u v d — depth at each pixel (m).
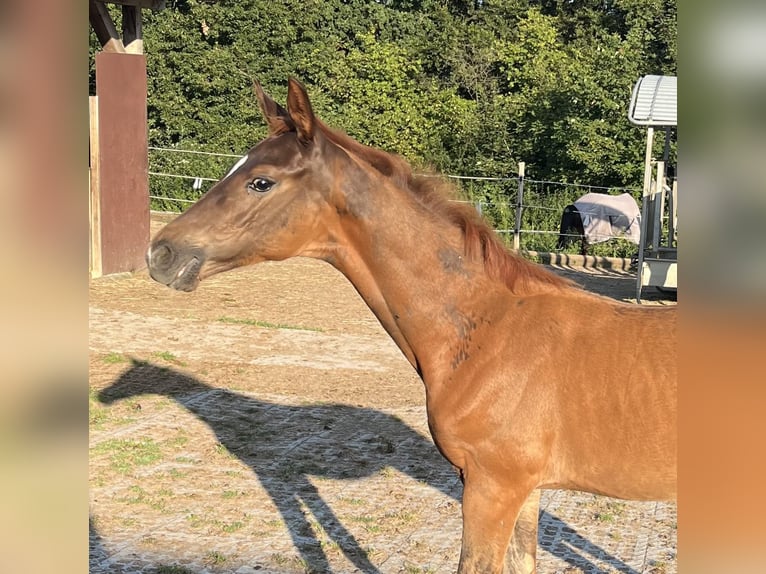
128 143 12.37
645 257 13.34
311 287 13.21
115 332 9.21
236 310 11.01
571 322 2.92
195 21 22.47
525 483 2.86
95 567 3.90
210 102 22.70
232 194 2.83
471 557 2.87
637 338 2.84
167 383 7.48
